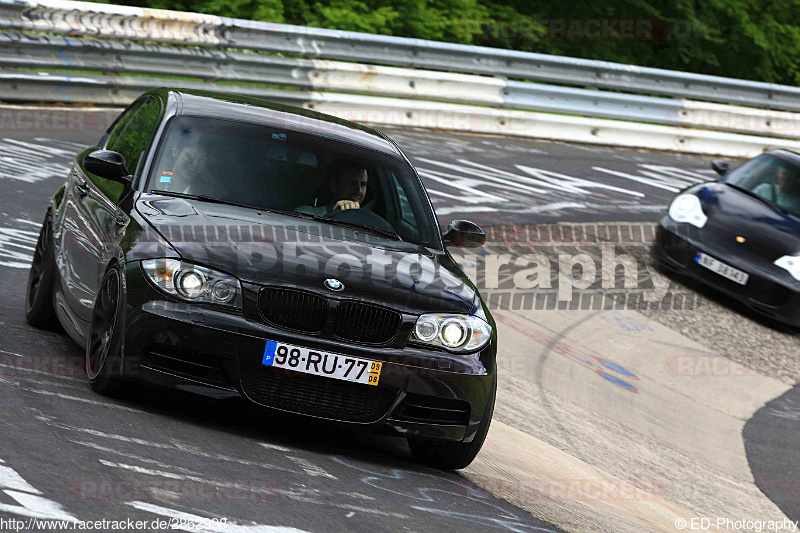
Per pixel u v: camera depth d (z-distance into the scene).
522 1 73.94
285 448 13.72
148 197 15.21
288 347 13.47
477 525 12.32
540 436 19.73
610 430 21.64
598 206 42.75
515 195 41.62
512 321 27.16
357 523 11.02
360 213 16.31
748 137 63.75
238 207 15.44
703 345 29.39
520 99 56.09
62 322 16.64
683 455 21.62
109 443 11.73
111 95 42.62
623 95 59.38
